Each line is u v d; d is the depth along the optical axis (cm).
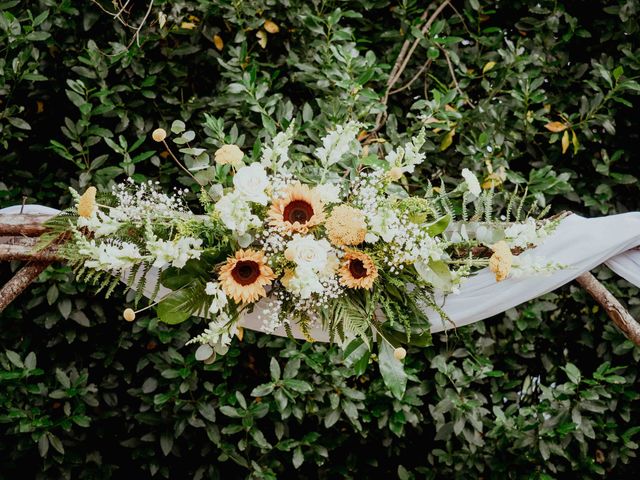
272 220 169
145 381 235
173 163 251
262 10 245
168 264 173
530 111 249
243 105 240
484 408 240
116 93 239
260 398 248
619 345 240
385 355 177
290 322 179
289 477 251
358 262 171
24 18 235
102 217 169
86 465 240
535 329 249
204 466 238
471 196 239
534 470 237
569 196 248
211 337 169
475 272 179
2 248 180
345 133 177
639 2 250
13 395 228
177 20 244
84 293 235
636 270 183
